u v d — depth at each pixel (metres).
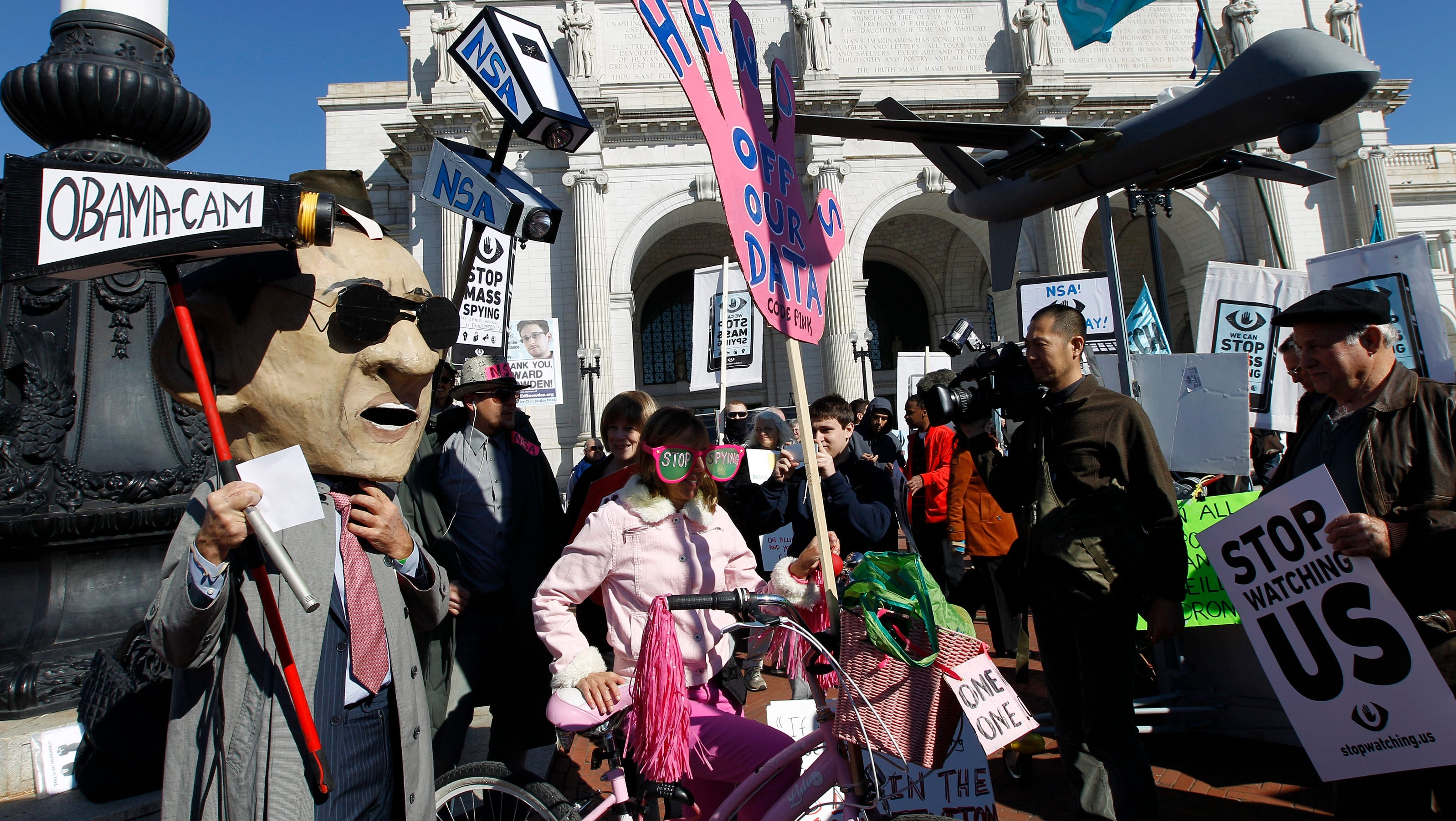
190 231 1.77
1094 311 7.49
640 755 2.07
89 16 3.32
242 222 1.77
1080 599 2.79
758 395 25.44
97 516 3.19
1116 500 2.87
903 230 27.55
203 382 1.81
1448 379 4.13
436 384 3.81
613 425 3.97
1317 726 2.55
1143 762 2.76
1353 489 2.58
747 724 2.45
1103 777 3.03
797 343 2.55
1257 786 3.69
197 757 1.90
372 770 2.06
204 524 1.70
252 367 2.04
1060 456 3.03
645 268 28.11
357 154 26.47
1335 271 4.59
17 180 1.77
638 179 22.64
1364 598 2.44
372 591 2.07
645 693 2.07
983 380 3.34
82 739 2.94
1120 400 2.99
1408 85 22.72
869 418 8.66
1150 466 2.88
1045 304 7.57
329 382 2.07
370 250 2.24
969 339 8.05
